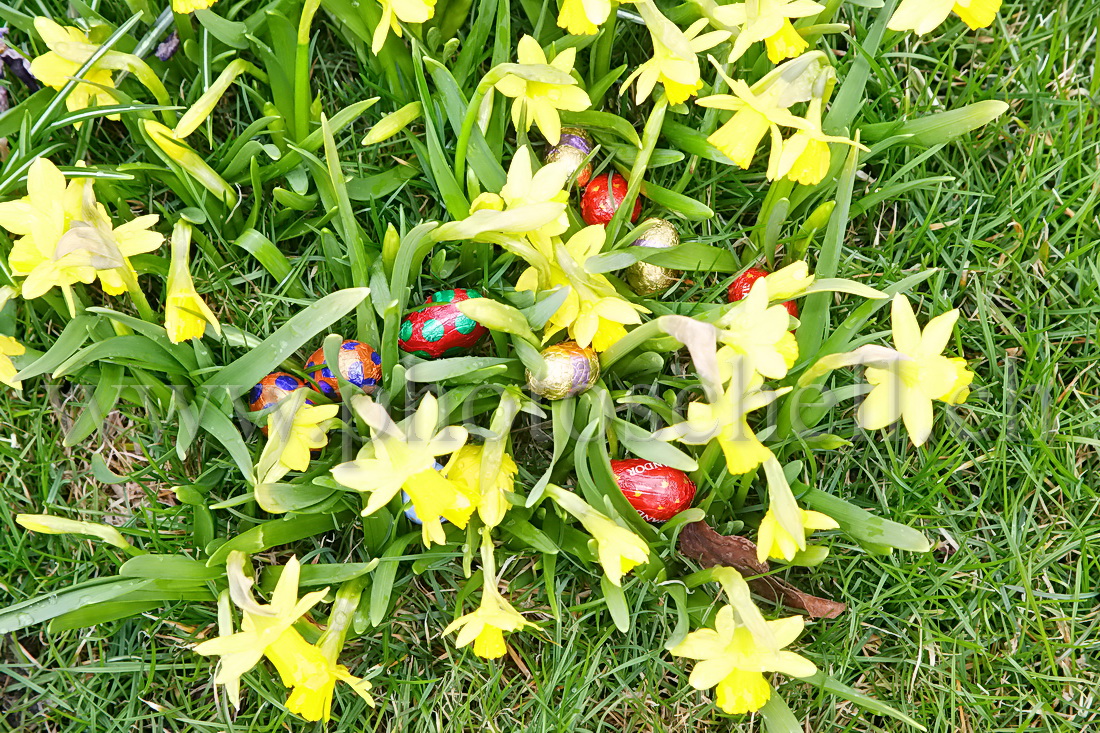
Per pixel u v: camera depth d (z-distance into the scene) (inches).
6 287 29.8
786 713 30.1
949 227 33.2
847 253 33.3
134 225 29.5
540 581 32.1
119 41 31.1
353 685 29.3
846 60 33.3
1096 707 32.8
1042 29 34.1
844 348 30.1
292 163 31.6
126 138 32.6
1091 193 33.3
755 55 31.7
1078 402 33.5
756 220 33.5
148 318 30.6
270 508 29.5
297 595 29.9
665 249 30.6
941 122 30.9
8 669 31.7
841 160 31.2
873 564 32.6
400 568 31.9
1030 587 32.1
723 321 28.5
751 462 28.6
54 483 32.3
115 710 32.4
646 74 29.5
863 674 32.7
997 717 32.8
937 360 28.5
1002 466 32.7
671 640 29.3
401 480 27.6
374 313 31.0
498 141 31.4
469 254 31.3
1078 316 33.7
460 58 31.6
